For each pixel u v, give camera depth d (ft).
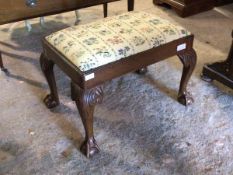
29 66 6.06
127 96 5.34
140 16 4.52
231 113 5.01
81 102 3.75
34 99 5.24
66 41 3.94
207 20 8.00
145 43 4.00
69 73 3.81
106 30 4.11
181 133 4.61
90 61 3.61
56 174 3.98
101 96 3.86
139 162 4.15
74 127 4.70
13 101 5.18
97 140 4.46
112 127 4.70
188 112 5.01
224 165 4.13
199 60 6.32
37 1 5.00
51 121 4.80
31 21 7.61
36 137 4.51
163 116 4.92
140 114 4.96
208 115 4.95
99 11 8.29
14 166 4.08
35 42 6.83
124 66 3.91
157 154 4.27
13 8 4.89
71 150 4.31
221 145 4.42
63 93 5.40
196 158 4.22
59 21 7.72
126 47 3.86
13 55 6.36
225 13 8.40
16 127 4.68
